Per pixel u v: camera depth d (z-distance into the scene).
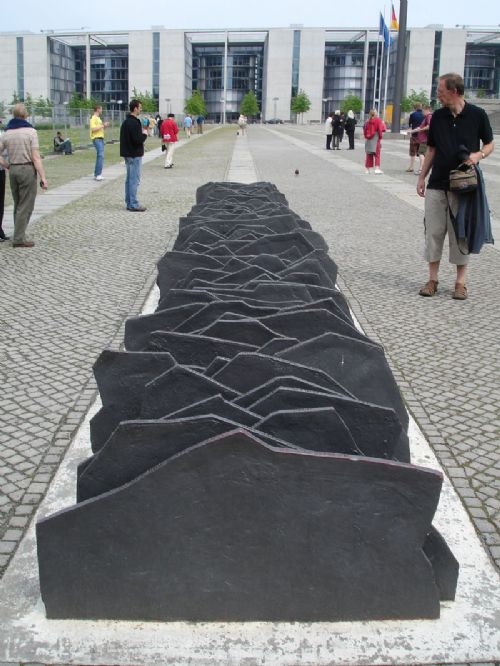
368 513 2.34
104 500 2.32
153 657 2.28
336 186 17.97
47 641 2.34
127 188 13.60
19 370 5.08
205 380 2.88
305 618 2.43
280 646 2.33
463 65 129.62
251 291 4.26
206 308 3.84
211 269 5.14
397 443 2.79
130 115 13.23
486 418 4.37
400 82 45.19
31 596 2.56
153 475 2.30
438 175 7.03
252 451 2.28
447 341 5.88
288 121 142.62
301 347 3.31
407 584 2.40
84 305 6.86
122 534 2.35
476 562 2.82
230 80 154.88
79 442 3.91
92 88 156.75
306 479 2.30
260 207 7.95
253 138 49.12
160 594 2.40
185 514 2.33
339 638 2.36
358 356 3.37
